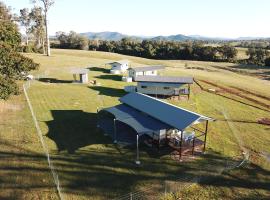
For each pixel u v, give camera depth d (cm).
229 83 6775
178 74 7538
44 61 8306
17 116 3497
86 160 2450
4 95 3272
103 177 2194
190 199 1961
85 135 2991
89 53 11594
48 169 2275
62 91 5003
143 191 2030
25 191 1973
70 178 2159
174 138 2772
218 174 2308
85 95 4794
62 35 15962
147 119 2856
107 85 5688
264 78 8750
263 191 2094
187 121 2520
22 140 2791
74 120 3450
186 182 2169
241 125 3628
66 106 4062
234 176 2291
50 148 2647
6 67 3478
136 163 2428
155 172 2305
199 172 2328
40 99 4384
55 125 3253
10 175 2156
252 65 12319
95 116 3638
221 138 3105
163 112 2848
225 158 2605
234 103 4831
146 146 2770
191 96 5138
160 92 4984
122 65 7325
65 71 6975
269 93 5966
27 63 3975
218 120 3794
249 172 2367
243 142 3019
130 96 3481
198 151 2722
